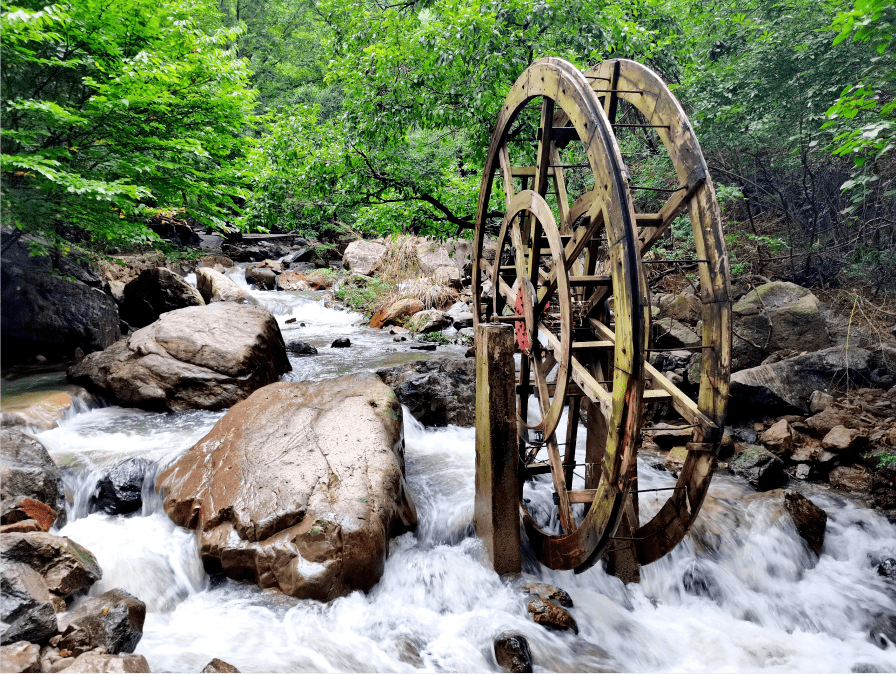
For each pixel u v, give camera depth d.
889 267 7.75
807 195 8.73
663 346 7.78
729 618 4.18
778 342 7.44
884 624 4.03
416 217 8.85
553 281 4.18
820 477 5.64
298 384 5.97
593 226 3.91
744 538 4.73
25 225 6.63
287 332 11.66
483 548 4.40
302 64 21.34
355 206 8.88
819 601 4.27
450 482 5.46
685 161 3.70
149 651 3.23
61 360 8.08
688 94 8.20
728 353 3.57
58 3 5.89
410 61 7.60
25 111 5.90
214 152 8.40
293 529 3.91
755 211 10.05
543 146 4.49
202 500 4.31
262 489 4.17
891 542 4.71
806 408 6.48
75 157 6.73
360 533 3.84
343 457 4.47
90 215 7.00
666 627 4.05
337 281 15.66
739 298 8.69
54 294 8.13
